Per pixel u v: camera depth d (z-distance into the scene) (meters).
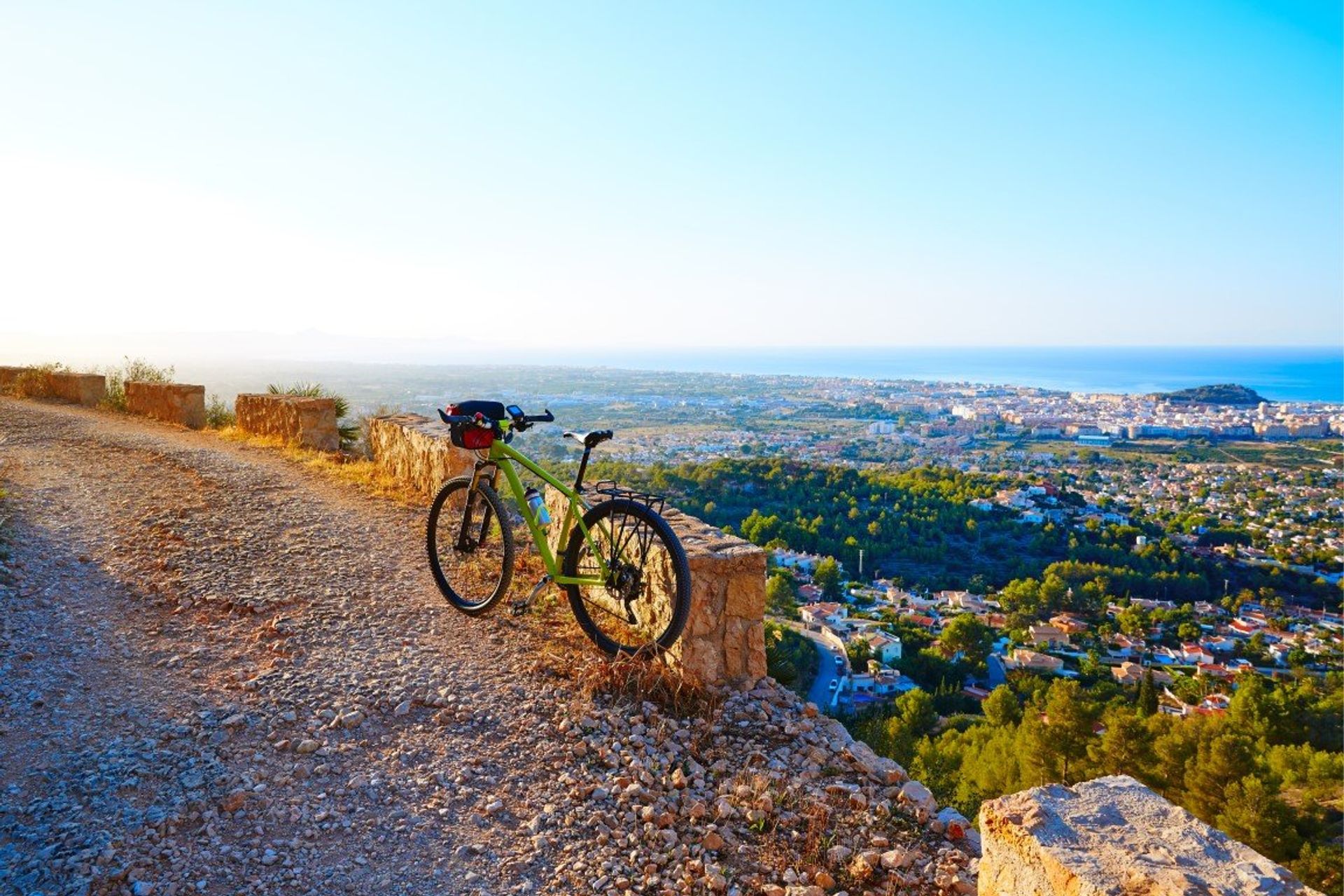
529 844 2.77
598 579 4.09
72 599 4.81
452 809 2.95
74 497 7.33
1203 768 17.73
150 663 4.00
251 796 2.93
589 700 3.74
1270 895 1.71
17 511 6.64
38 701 3.56
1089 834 2.01
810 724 3.78
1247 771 17.48
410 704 3.65
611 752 3.35
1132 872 1.80
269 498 7.24
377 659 4.11
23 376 16.22
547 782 3.13
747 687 4.08
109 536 6.07
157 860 2.56
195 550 5.68
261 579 5.16
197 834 2.71
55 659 4.00
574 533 4.22
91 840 2.62
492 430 4.35
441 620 4.66
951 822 3.03
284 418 11.08
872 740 7.08
